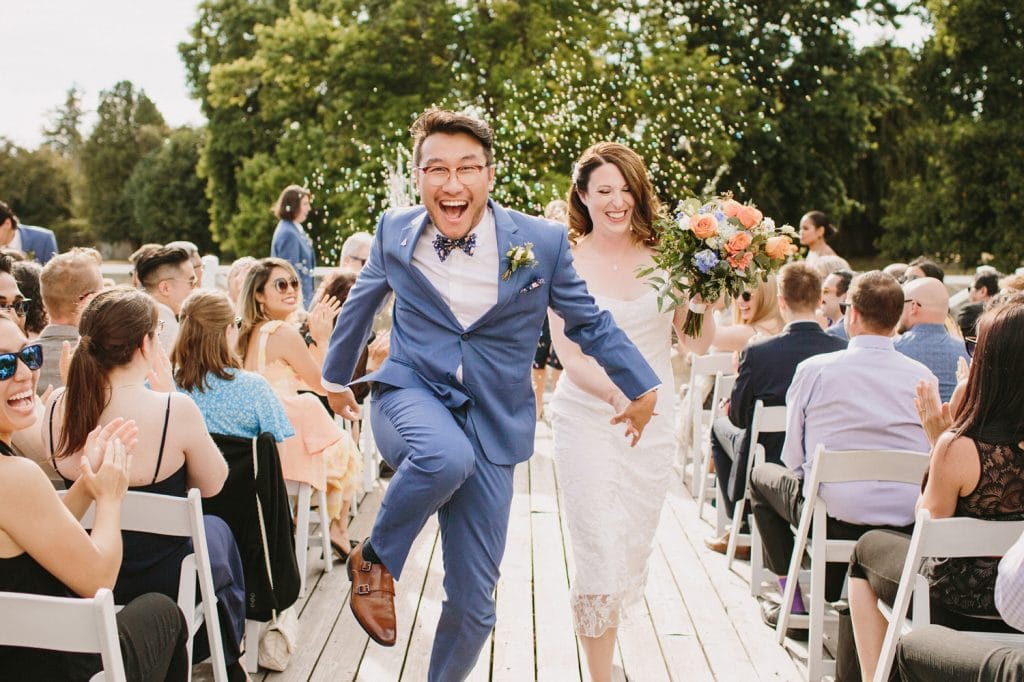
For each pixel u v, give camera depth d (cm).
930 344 423
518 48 1780
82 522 271
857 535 345
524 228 248
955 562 260
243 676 316
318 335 483
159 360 343
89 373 280
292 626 354
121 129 5112
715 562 471
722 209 318
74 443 280
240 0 2433
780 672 351
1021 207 2358
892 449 346
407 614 402
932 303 423
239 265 582
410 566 460
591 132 1209
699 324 329
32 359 217
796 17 2123
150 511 274
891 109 2556
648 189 319
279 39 1995
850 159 2244
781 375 433
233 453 338
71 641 196
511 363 248
